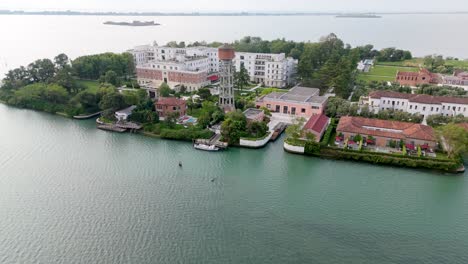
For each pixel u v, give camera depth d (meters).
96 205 70.19
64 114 135.88
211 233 61.91
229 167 89.25
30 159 92.50
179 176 83.56
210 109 123.81
